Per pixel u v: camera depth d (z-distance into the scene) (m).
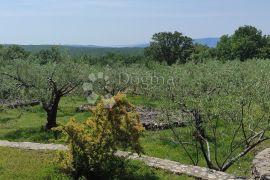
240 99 16.38
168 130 26.97
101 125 13.55
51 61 33.09
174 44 123.12
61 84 31.05
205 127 17.80
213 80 22.23
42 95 30.36
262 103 16.25
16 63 31.45
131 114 13.77
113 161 14.02
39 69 31.16
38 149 17.48
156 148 22.77
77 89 35.94
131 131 13.64
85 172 13.66
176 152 22.12
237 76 25.53
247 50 99.56
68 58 33.12
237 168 19.41
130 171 14.30
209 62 40.59
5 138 28.11
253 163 16.80
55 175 13.71
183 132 25.34
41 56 37.53
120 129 13.59
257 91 16.47
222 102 16.83
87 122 13.67
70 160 13.55
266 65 37.28
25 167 14.69
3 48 48.44
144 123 28.78
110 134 13.57
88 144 13.49
